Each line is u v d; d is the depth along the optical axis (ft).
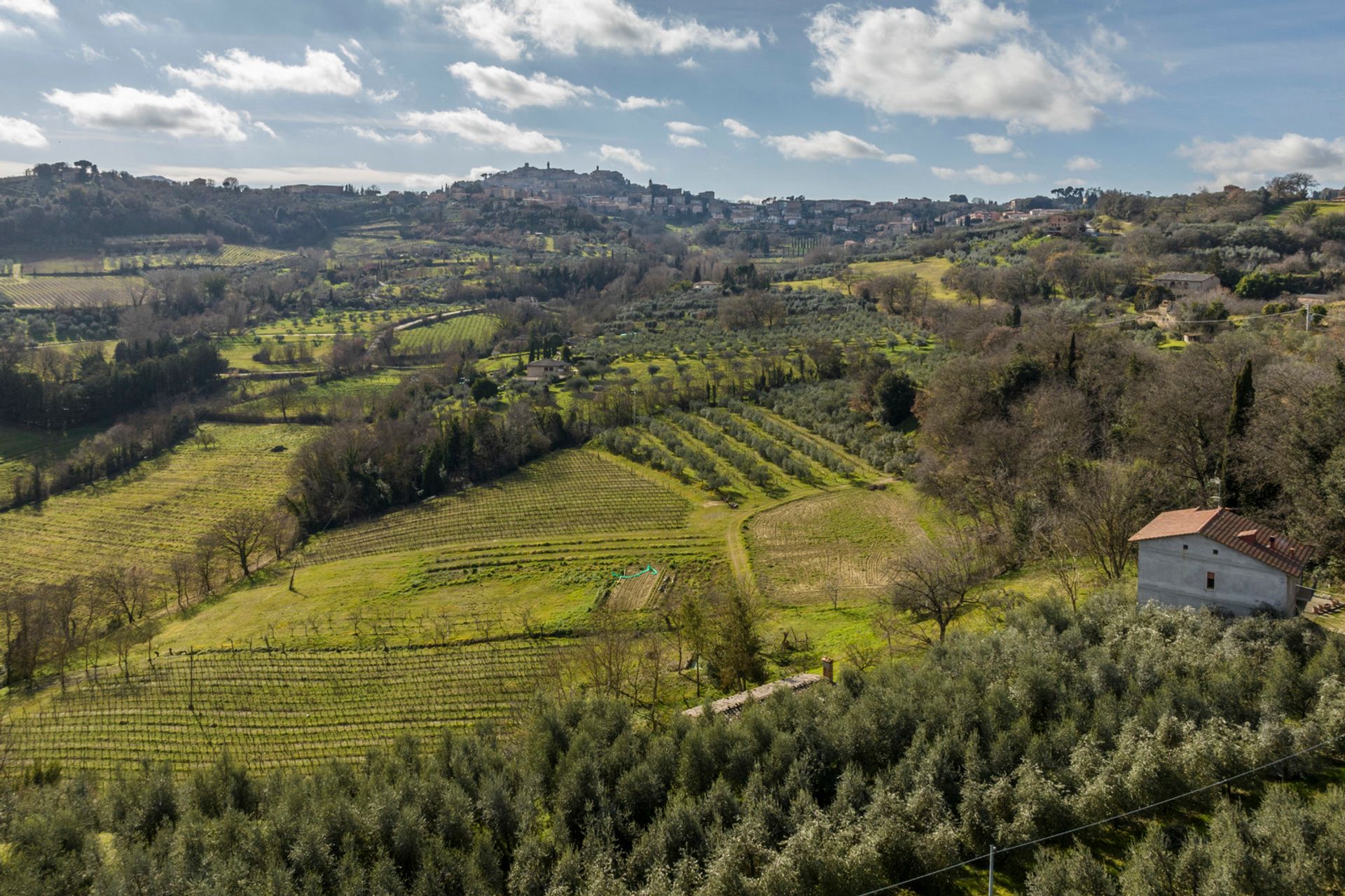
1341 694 103.96
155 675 235.20
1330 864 81.25
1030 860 95.40
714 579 273.75
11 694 245.24
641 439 426.51
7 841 118.62
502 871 103.35
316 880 96.84
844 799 104.63
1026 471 236.02
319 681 225.35
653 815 110.93
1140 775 96.78
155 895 97.35
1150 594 147.23
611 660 183.01
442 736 161.58
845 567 268.41
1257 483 178.19
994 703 116.47
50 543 375.45
